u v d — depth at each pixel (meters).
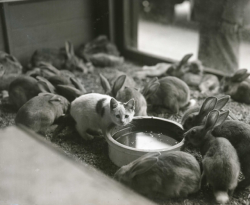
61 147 1.57
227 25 2.37
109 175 1.40
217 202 1.29
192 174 1.31
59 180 1.31
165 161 1.31
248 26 2.34
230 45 2.41
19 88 1.85
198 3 2.47
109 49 2.67
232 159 1.29
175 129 1.58
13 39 2.15
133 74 2.39
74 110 1.65
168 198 1.31
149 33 3.19
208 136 1.44
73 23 2.42
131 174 1.29
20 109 1.66
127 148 1.41
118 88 1.78
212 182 1.29
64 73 2.28
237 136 1.40
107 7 2.60
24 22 2.16
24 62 2.27
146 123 1.64
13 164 1.38
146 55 2.65
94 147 1.59
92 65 2.56
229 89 2.05
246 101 1.97
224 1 2.32
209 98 1.51
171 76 2.12
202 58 2.56
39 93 1.78
